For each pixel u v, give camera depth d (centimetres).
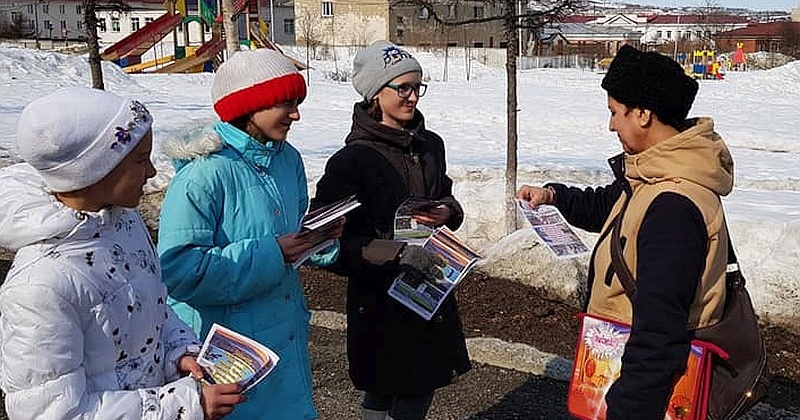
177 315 280
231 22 867
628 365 239
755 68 4250
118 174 220
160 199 780
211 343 243
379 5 4472
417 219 349
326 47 4078
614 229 260
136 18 6138
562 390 471
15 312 202
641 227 244
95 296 214
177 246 275
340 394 468
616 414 241
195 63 2941
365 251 332
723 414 255
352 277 350
